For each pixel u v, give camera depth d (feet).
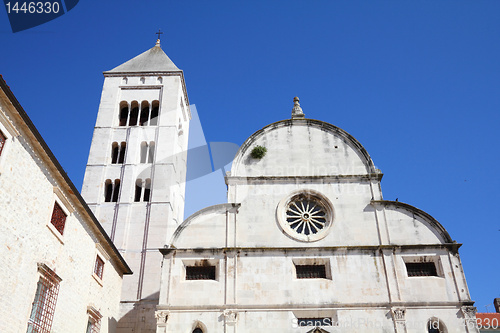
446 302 97.09
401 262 102.78
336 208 110.83
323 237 107.04
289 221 111.45
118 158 172.55
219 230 108.47
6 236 68.23
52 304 80.69
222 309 97.96
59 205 85.35
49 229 80.53
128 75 194.08
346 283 100.63
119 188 164.66
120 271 122.31
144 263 145.38
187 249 104.99
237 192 114.01
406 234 106.63
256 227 108.88
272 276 101.86
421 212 108.37
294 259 104.27
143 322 133.39
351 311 97.25
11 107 67.97
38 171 77.51
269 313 97.55
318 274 103.81
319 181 115.03
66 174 84.12
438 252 103.60
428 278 100.78
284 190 114.11
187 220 109.19
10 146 69.51
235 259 103.86
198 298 99.45
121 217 155.74
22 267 72.08
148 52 210.59
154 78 193.26
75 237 92.02
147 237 151.23
